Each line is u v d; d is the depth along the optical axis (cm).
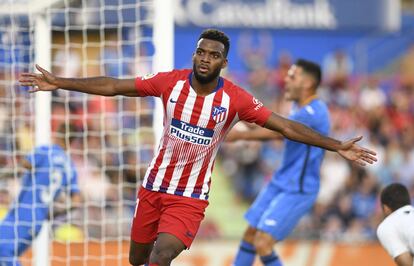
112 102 4712
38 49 3350
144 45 4225
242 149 5362
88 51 4547
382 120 5809
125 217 4444
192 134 2192
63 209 3422
